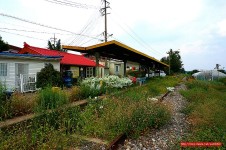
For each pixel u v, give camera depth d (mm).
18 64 15680
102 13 29953
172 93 17422
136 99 9547
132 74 37750
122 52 20031
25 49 21906
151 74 46625
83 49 15320
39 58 17141
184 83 31141
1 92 7559
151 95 13883
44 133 4969
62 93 8602
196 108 8906
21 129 5391
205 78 43625
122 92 12000
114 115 6559
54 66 18938
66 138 4969
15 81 14828
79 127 6059
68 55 27969
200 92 14586
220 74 43469
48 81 16328
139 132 5922
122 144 5375
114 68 41750
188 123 7703
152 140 5742
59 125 5891
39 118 6105
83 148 5008
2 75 14453
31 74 15570
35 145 4676
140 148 5180
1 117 6105
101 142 5336
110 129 5969
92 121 6344
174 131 6652
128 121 5984
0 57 14320
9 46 32469
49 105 7371
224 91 18891
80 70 27266
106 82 14062
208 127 6375
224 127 6215
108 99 8789
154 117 6805
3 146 4156
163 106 7707
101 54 20828
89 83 13344
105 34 30047
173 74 69438
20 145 4473
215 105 8969
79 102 9094
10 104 6930
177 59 84000
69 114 6785
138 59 29484
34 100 7723
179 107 11023
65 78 19422
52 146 4488
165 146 5379
